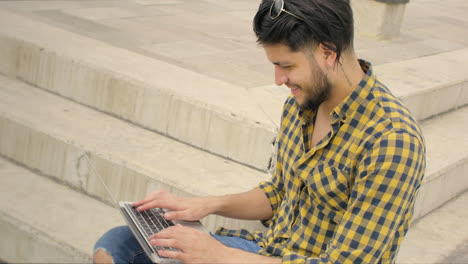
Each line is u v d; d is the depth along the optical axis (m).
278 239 1.71
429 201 2.71
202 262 1.54
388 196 1.42
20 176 2.66
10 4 4.07
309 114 1.63
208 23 4.42
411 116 1.51
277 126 2.50
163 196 1.83
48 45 3.16
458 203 2.90
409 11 5.70
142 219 1.75
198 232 1.59
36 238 2.24
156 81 2.85
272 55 1.49
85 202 2.53
